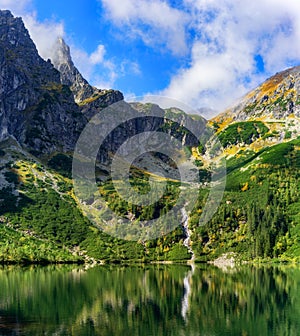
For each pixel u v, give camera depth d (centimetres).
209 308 10469
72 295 11850
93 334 8000
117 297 11738
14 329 8200
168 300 11406
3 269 18075
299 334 8312
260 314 9831
